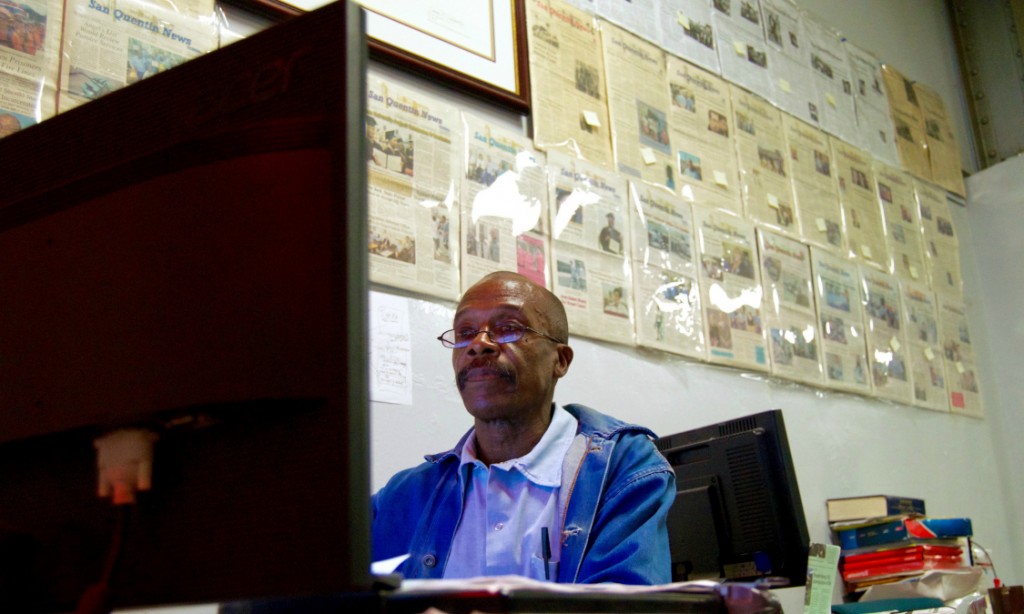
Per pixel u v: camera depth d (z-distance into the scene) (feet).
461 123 7.44
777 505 4.89
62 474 2.07
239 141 2.00
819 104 11.94
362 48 2.02
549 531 4.46
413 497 4.86
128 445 1.93
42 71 5.40
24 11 5.41
